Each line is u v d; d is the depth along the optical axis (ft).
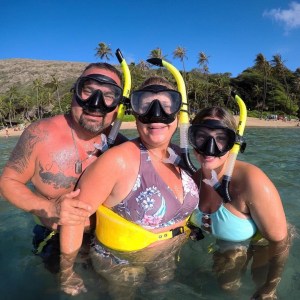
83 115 3.48
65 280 3.17
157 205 3.22
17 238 4.34
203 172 3.72
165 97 3.18
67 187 3.60
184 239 3.65
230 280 3.18
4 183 3.46
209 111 3.43
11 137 37.04
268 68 77.46
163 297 2.96
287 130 35.81
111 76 3.62
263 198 3.31
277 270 3.31
